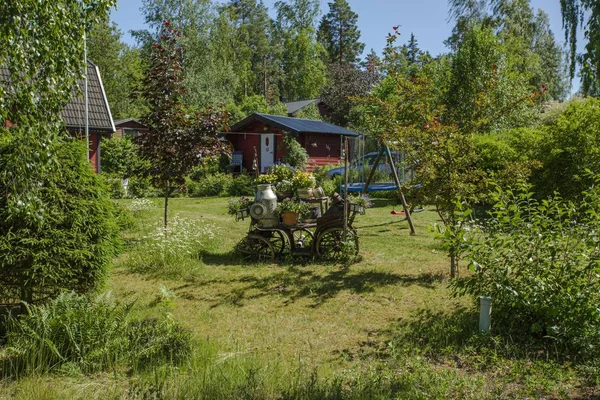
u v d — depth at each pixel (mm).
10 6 4547
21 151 4941
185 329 5672
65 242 5527
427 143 7859
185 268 8328
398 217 14844
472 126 8336
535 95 8695
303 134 27531
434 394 4094
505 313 5590
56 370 4516
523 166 7770
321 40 70438
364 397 3979
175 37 10750
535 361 4820
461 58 20500
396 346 5281
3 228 5340
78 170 5836
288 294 7195
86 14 5398
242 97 51000
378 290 7359
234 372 4441
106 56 43406
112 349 4746
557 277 5211
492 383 4426
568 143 11859
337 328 5867
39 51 4844
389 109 8875
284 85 65312
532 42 26797
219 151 10727
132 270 8305
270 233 9430
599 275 5086
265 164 27984
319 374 4535
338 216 9070
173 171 10383
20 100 4809
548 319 5277
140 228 12359
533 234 5484
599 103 12117
